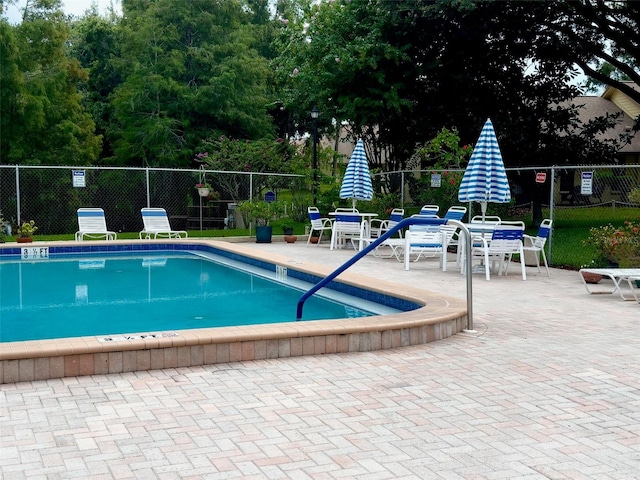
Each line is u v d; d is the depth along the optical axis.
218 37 28.27
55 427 3.60
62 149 24.55
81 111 26.58
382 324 5.59
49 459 3.15
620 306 7.74
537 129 21.33
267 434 3.51
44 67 24.80
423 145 19.34
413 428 3.62
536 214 21.06
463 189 10.85
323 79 17.64
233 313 8.00
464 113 19.69
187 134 26.88
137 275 11.32
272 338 5.22
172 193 20.42
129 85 27.16
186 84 27.55
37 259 13.30
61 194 19.58
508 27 18.33
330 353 5.40
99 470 3.03
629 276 8.07
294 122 34.09
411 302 7.44
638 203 11.84
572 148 22.34
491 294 8.62
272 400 4.12
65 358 4.61
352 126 19.55
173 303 8.70
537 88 21.00
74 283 10.41
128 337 5.00
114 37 31.84
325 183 18.55
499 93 20.19
